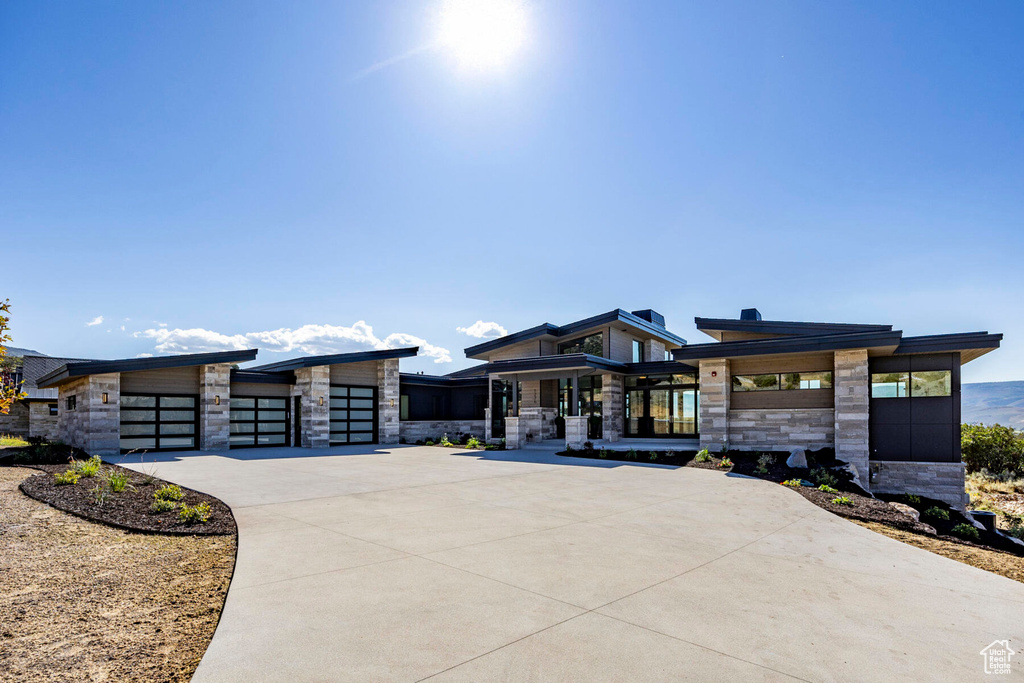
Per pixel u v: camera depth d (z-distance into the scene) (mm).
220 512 9320
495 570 6277
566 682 3799
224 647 4281
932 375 17844
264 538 7660
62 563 6332
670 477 14633
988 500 19562
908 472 17719
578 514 9531
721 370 20078
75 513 8641
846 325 20453
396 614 4977
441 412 33719
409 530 8211
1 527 7781
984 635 4660
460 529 8305
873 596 5586
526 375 25656
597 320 26500
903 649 4367
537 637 4520
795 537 8078
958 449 17391
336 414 27062
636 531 8297
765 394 19969
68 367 19359
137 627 4680
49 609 5016
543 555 6910
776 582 5992
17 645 4309
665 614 5031
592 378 26750
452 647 4324
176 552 6910
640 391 26062
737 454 18938
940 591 5773
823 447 18750
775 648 4355
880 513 10133
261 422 26391
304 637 4477
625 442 24234
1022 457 23297
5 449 19406
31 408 30578
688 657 4188
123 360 20469
